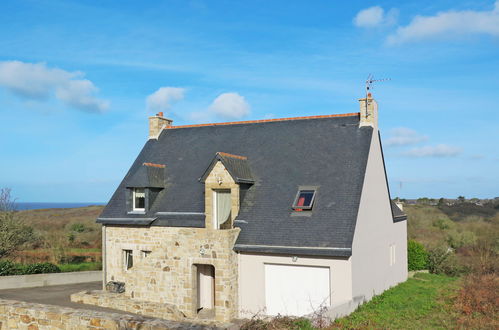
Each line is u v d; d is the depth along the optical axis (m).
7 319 14.40
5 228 24.83
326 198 16.48
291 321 12.64
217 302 15.70
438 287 20.95
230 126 22.44
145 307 16.11
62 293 20.25
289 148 19.47
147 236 18.86
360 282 15.79
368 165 17.73
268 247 15.58
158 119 23.75
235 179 16.84
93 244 35.06
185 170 20.50
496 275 23.80
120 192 20.81
